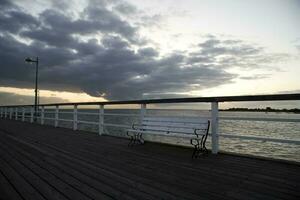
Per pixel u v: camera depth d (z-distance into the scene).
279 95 3.61
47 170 3.48
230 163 3.92
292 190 2.65
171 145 5.66
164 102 5.37
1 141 6.42
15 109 17.09
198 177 3.15
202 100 4.75
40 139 6.85
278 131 16.66
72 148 5.38
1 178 3.07
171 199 2.39
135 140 6.03
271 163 3.91
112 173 3.34
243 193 2.56
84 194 2.51
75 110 9.46
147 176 3.19
